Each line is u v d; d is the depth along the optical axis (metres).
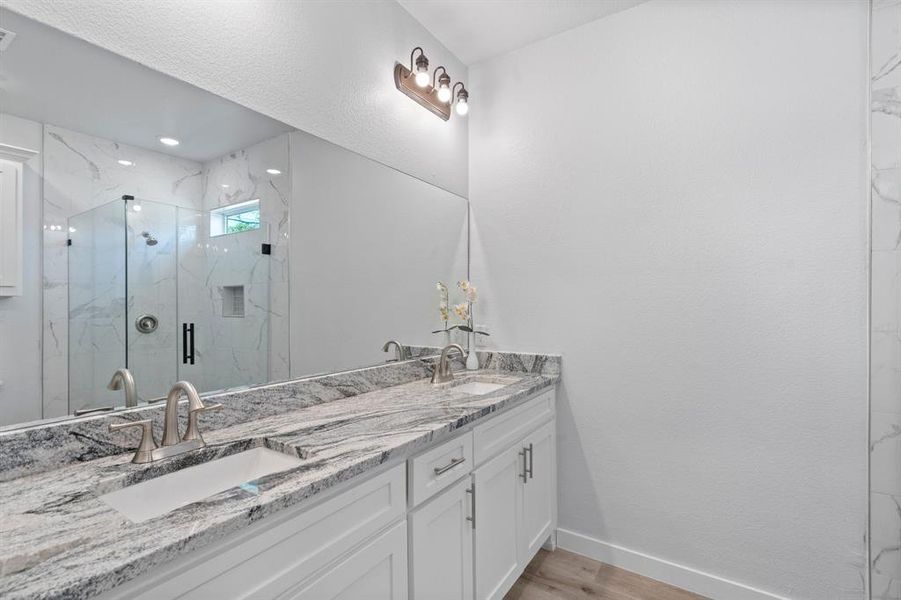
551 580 1.88
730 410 1.75
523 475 1.79
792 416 1.63
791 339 1.64
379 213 1.90
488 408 1.50
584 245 2.10
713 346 1.79
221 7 1.31
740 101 1.74
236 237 1.35
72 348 0.99
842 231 1.55
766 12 1.69
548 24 2.12
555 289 2.18
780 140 1.66
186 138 1.22
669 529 1.87
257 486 0.85
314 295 1.61
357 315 1.80
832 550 1.56
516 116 2.32
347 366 1.74
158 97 1.16
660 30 1.92
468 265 2.46
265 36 1.43
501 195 2.36
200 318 1.25
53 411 0.96
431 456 1.24
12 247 0.91
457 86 2.38
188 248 1.23
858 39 1.53
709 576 1.77
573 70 2.14
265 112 1.43
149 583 0.64
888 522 1.45
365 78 1.81
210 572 0.71
